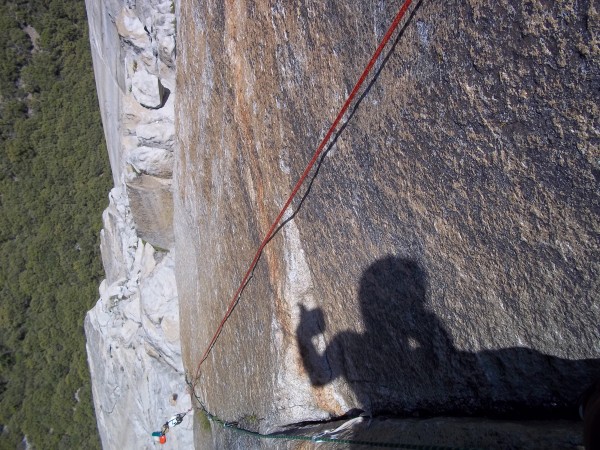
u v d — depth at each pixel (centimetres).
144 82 604
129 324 932
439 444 186
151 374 810
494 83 148
